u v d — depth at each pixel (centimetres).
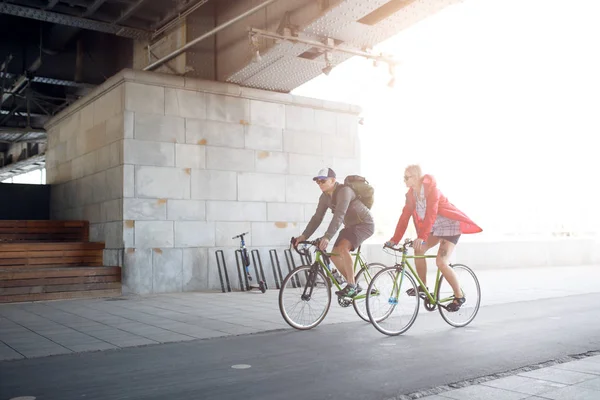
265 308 841
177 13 1253
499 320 705
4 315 786
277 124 1248
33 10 1223
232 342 575
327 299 670
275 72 1154
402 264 633
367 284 635
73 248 1107
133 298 985
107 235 1112
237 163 1185
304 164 1280
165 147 1101
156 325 684
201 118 1148
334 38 1037
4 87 1669
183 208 1111
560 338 582
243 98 1204
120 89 1084
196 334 621
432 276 1212
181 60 1241
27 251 1066
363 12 922
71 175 1312
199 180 1135
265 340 584
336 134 1337
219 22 1256
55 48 1633
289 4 1016
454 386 403
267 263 1205
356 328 652
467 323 670
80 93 1842
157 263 1072
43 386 412
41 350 540
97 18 1290
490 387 396
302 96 1282
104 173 1134
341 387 402
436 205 614
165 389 402
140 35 1382
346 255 644
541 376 425
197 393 391
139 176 1069
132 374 446
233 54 1183
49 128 1480
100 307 862
